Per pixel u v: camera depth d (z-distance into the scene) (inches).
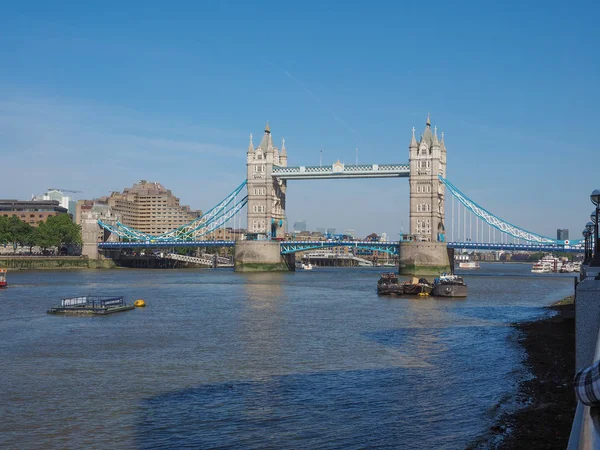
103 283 6776.6
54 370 2175.2
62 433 1498.5
